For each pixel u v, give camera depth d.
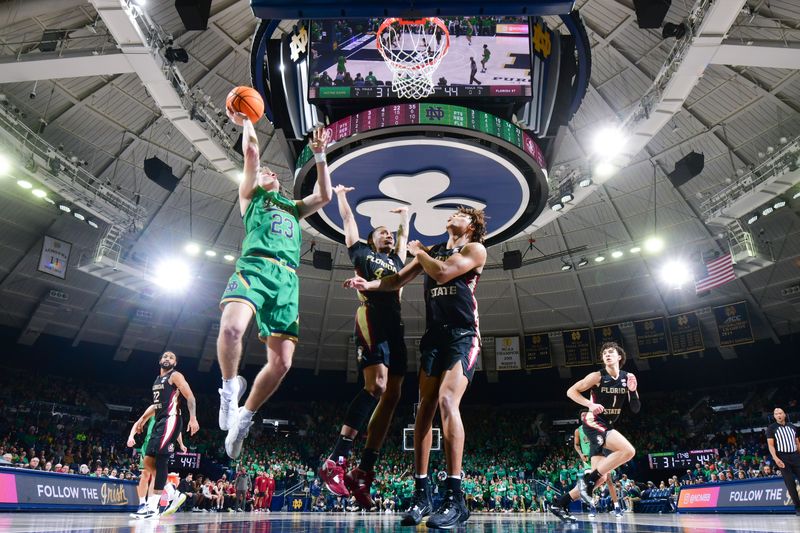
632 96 17.97
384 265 5.05
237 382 3.62
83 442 24.95
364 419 4.64
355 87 11.17
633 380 6.18
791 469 8.60
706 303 26.05
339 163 11.94
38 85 16.66
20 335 24.38
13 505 7.01
